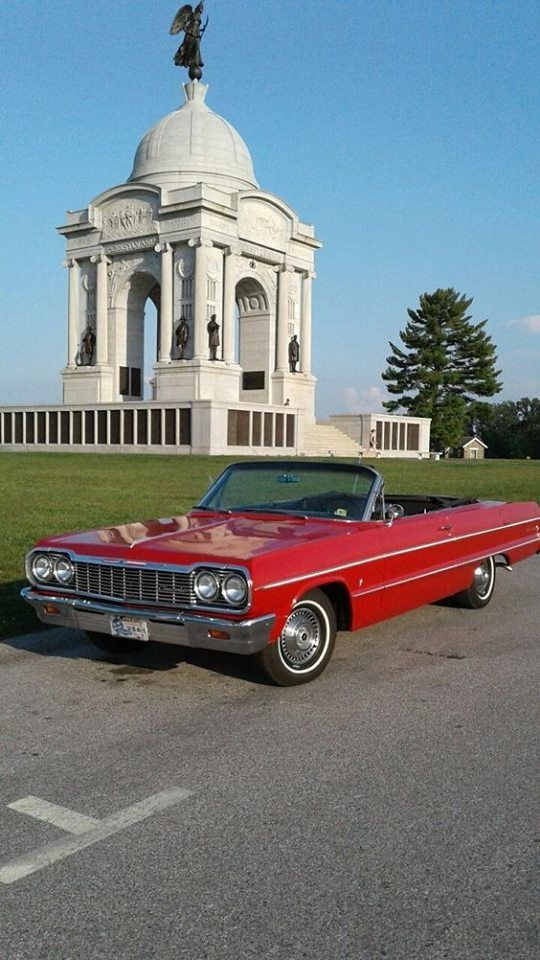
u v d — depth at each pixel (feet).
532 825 12.20
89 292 189.47
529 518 29.81
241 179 189.57
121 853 11.36
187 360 171.12
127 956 9.14
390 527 21.91
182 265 172.65
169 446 160.25
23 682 19.31
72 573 19.40
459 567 25.20
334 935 9.52
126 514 48.24
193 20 192.95
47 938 9.46
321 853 11.35
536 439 314.14
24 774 14.05
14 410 186.19
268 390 193.16
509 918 9.86
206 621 17.24
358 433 196.03
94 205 183.83
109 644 21.47
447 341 257.75
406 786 13.55
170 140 186.50
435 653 22.20
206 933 9.54
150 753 14.97
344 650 22.50
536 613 27.43
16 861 11.16
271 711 17.31
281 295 192.95
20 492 64.64
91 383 186.19
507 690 18.84
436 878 10.72
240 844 11.60
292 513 22.56
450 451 266.36
